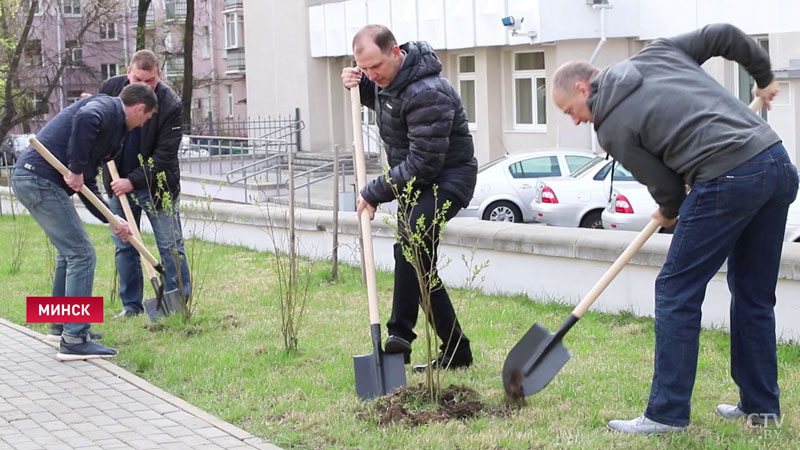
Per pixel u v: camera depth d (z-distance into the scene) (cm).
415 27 2730
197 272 924
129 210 780
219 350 671
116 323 771
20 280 1007
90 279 673
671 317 461
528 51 2531
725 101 448
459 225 869
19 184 659
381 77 550
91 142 650
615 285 741
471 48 2630
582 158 1659
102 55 4406
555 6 2209
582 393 545
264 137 3152
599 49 2119
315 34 3244
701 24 1989
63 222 663
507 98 2609
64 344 664
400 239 548
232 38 4659
